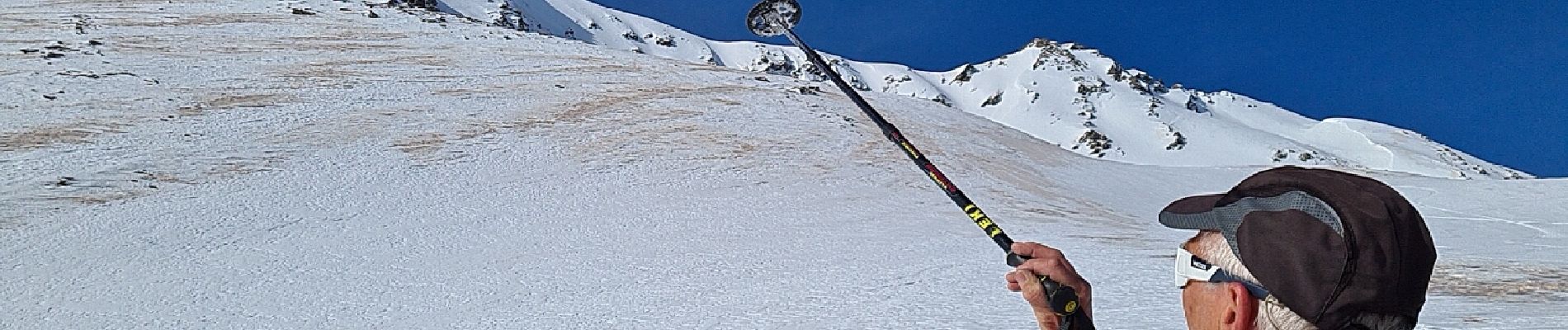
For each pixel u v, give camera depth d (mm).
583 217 26078
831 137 43656
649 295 14867
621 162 35812
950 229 24719
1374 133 174500
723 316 12250
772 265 17953
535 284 16688
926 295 12969
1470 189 38719
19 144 31109
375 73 52438
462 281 17172
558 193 30016
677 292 14961
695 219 26188
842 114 51031
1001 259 18047
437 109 43875
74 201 24484
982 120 60500
